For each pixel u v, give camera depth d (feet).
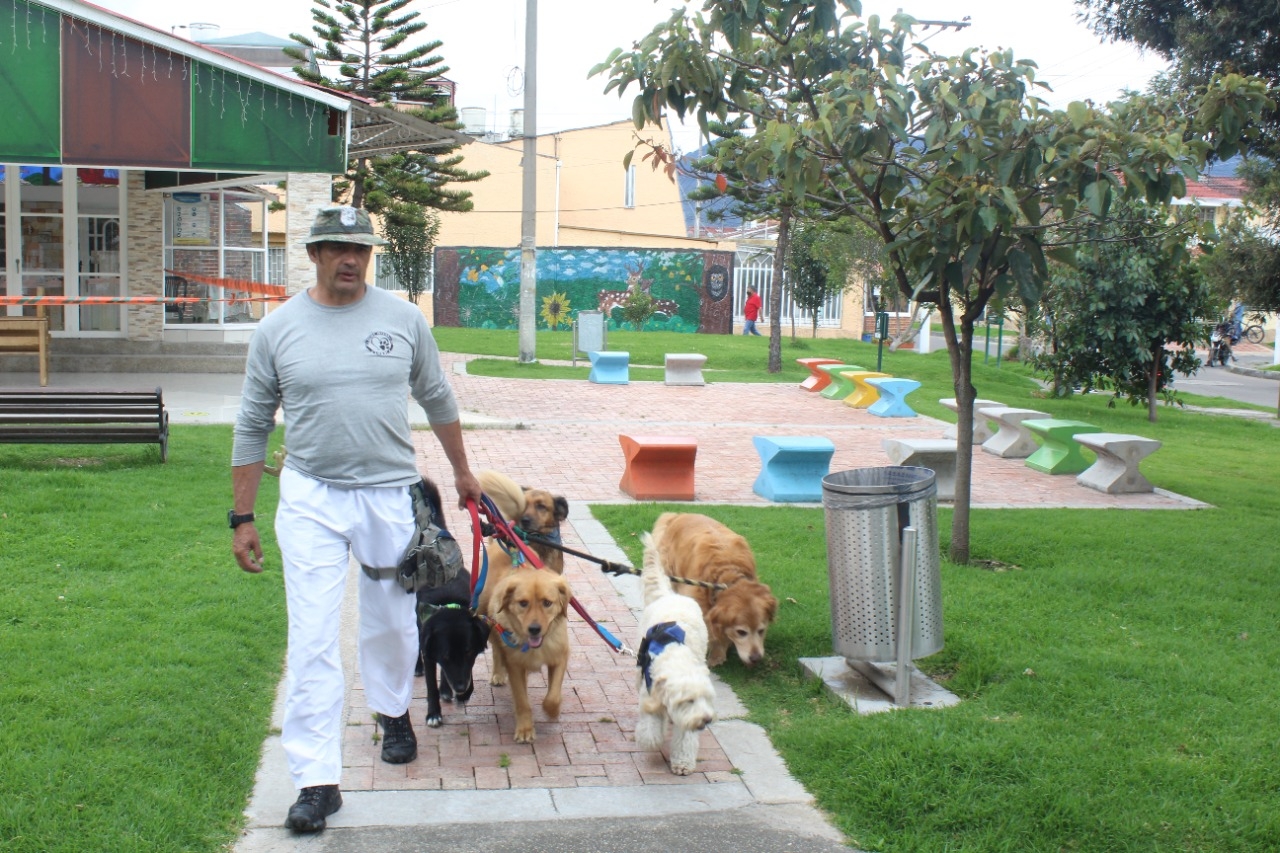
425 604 16.57
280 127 43.16
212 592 21.22
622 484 35.12
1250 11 34.35
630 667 19.62
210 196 57.26
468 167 126.72
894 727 16.25
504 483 19.38
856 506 17.61
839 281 86.89
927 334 106.42
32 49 40.65
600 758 15.88
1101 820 13.65
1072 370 63.82
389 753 15.34
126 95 41.68
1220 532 31.24
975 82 23.79
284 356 13.56
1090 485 39.52
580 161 132.05
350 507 13.74
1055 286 60.34
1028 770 14.88
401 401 14.06
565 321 112.78
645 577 17.84
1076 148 22.00
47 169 54.13
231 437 38.40
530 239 70.13
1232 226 54.03
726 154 25.71
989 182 21.80
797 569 25.44
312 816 13.15
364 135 55.01
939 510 34.22
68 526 25.14
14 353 47.75
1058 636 20.67
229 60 42.19
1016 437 46.14
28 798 12.93
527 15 68.49
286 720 13.52
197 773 14.15
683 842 13.58
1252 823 13.57
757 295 111.86
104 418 32.40
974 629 20.88
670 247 122.01
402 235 102.22
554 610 15.76
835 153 23.30
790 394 63.16
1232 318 119.44
